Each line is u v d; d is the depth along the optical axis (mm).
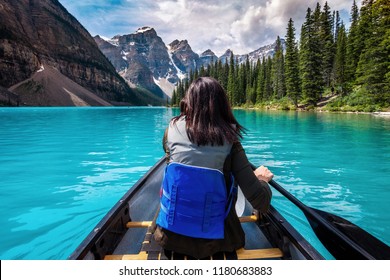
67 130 15969
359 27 37688
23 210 4375
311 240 3256
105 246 1992
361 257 1790
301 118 23609
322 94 45719
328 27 47844
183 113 1626
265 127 16703
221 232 1575
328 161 7461
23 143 11055
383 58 28188
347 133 12953
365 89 30391
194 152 1476
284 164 7184
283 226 1970
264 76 66188
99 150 9578
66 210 4371
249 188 1509
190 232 1536
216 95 1524
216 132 1451
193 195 1498
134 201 3109
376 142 10336
